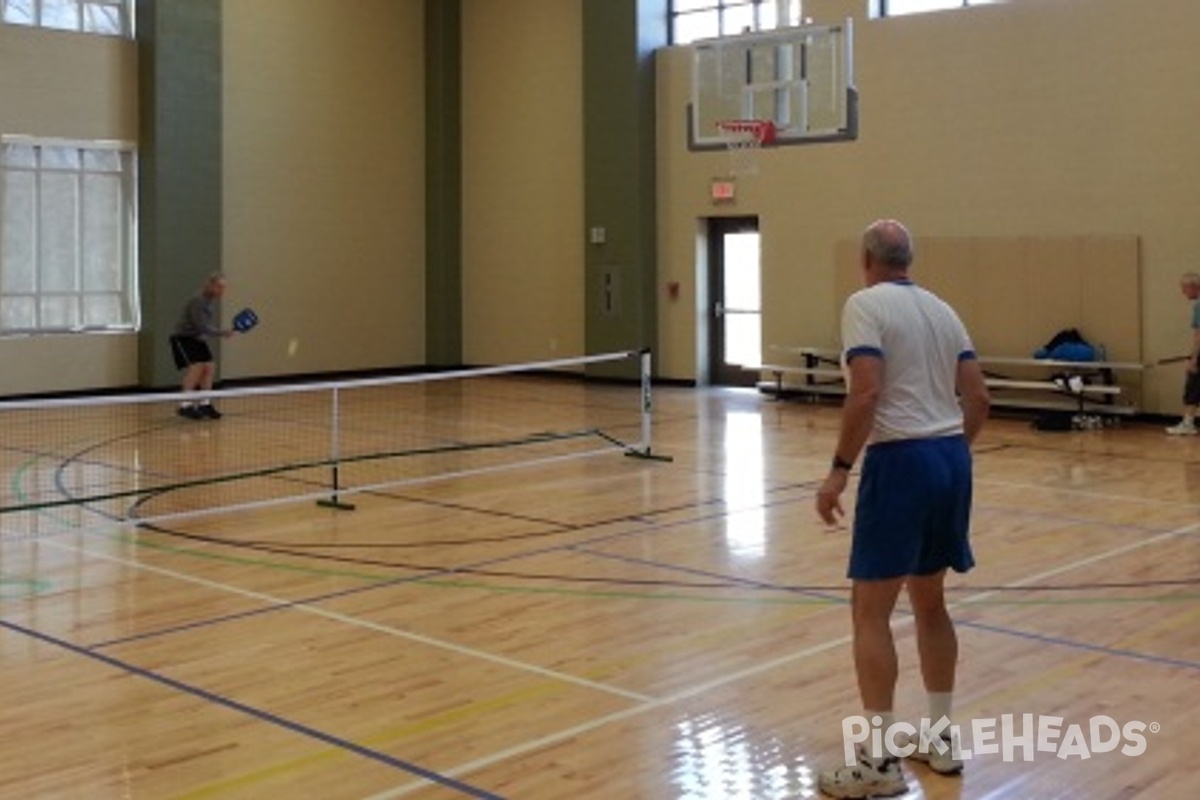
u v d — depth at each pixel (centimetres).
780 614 560
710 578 627
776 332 1510
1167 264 1227
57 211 1436
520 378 1717
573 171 1666
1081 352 1251
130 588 614
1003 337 1329
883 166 1407
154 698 452
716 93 1366
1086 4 1263
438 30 1759
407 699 450
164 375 1499
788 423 1252
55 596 599
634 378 1606
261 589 611
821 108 1302
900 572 360
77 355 1454
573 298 1678
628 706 441
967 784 372
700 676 473
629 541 713
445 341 1792
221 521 777
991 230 1336
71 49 1439
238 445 1102
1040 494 859
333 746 404
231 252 1577
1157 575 626
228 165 1567
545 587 611
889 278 379
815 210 1464
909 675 470
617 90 1593
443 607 575
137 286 1502
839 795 362
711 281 1585
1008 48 1313
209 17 1515
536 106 1698
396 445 1106
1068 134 1280
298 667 488
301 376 1658
